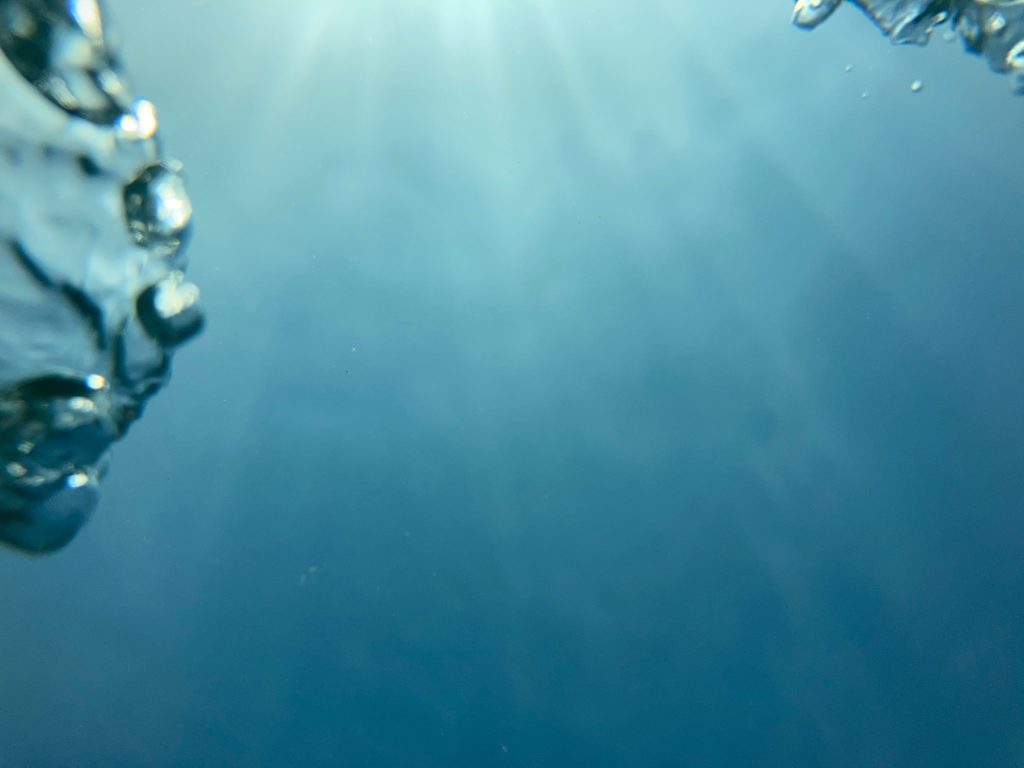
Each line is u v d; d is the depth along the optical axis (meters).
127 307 1.25
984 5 2.21
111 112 1.18
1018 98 3.51
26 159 1.10
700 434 3.82
